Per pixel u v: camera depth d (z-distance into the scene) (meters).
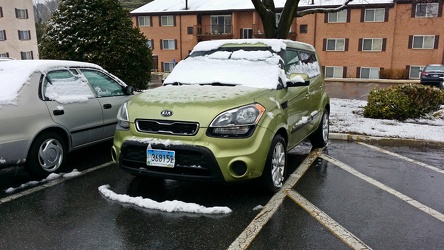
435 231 3.34
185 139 3.69
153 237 3.24
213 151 3.59
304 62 5.86
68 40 10.64
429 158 5.82
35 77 4.75
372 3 27.58
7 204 3.97
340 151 6.26
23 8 34.81
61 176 4.88
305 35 30.14
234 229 3.38
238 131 3.68
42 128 4.65
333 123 8.28
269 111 4.01
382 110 8.84
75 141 5.21
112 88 6.09
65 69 5.31
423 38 27.05
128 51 10.84
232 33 32.66
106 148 6.45
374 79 27.97
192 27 33.81
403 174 5.00
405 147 6.56
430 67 22.39
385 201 4.04
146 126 3.91
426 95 9.05
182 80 4.87
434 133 7.18
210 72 4.89
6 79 4.61
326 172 5.07
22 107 4.45
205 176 3.65
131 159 3.96
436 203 3.99
